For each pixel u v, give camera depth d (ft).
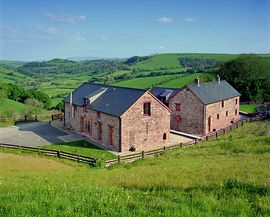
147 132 145.79
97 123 153.17
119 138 137.28
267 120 192.03
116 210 32.30
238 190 40.83
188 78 352.90
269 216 30.71
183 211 31.78
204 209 33.09
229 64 310.65
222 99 187.52
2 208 32.45
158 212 31.58
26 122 201.16
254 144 110.93
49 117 215.51
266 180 47.52
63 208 33.53
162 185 49.47
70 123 181.98
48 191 42.09
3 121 195.72
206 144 129.18
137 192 44.09
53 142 151.23
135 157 118.83
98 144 149.28
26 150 126.31
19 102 313.53
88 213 31.91
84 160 111.55
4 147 130.93
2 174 78.84
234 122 201.87
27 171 89.56
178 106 182.60
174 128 185.88
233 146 111.75
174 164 85.61
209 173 59.52
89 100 160.15
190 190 44.34
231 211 32.35
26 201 35.86
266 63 333.42
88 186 48.01
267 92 285.23
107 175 68.33
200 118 173.37
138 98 140.36
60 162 110.83
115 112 140.15
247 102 274.36
